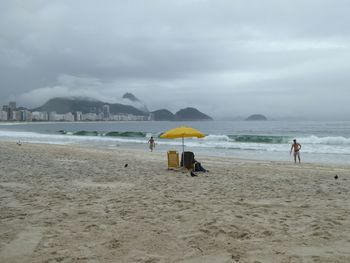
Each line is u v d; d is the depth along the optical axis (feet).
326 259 15.06
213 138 160.76
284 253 15.85
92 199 28.50
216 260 15.11
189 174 46.29
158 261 15.07
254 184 37.78
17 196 29.27
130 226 20.49
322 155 91.81
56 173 44.16
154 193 31.53
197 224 20.86
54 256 15.67
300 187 35.88
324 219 21.95
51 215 23.06
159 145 129.08
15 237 18.38
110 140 163.73
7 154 71.10
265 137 151.43
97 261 15.10
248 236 18.52
